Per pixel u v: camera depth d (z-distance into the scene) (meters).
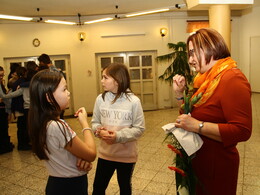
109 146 1.67
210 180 1.21
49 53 7.32
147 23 7.46
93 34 7.46
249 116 1.04
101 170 1.71
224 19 4.46
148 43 7.54
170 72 6.19
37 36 7.22
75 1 5.74
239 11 7.76
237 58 8.12
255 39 7.57
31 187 2.63
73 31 7.39
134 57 7.76
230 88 1.06
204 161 1.21
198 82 1.25
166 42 7.53
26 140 3.89
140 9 6.78
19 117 3.82
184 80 1.40
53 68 3.90
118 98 1.67
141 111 1.68
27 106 3.71
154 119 5.86
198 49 1.17
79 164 1.21
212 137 1.12
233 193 1.21
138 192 2.38
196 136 1.16
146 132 4.66
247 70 8.01
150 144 3.89
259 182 2.47
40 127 1.13
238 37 8.03
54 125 1.13
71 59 7.47
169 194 2.33
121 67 1.67
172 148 1.22
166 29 7.46
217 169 1.18
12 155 3.66
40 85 1.12
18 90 3.66
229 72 1.08
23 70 3.94
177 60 5.99
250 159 3.06
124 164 1.66
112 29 7.46
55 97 1.15
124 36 7.50
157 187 2.47
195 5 4.49
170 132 1.22
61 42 7.36
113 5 6.28
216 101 1.11
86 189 1.28
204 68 1.20
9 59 7.22
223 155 1.17
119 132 1.56
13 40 7.07
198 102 1.18
